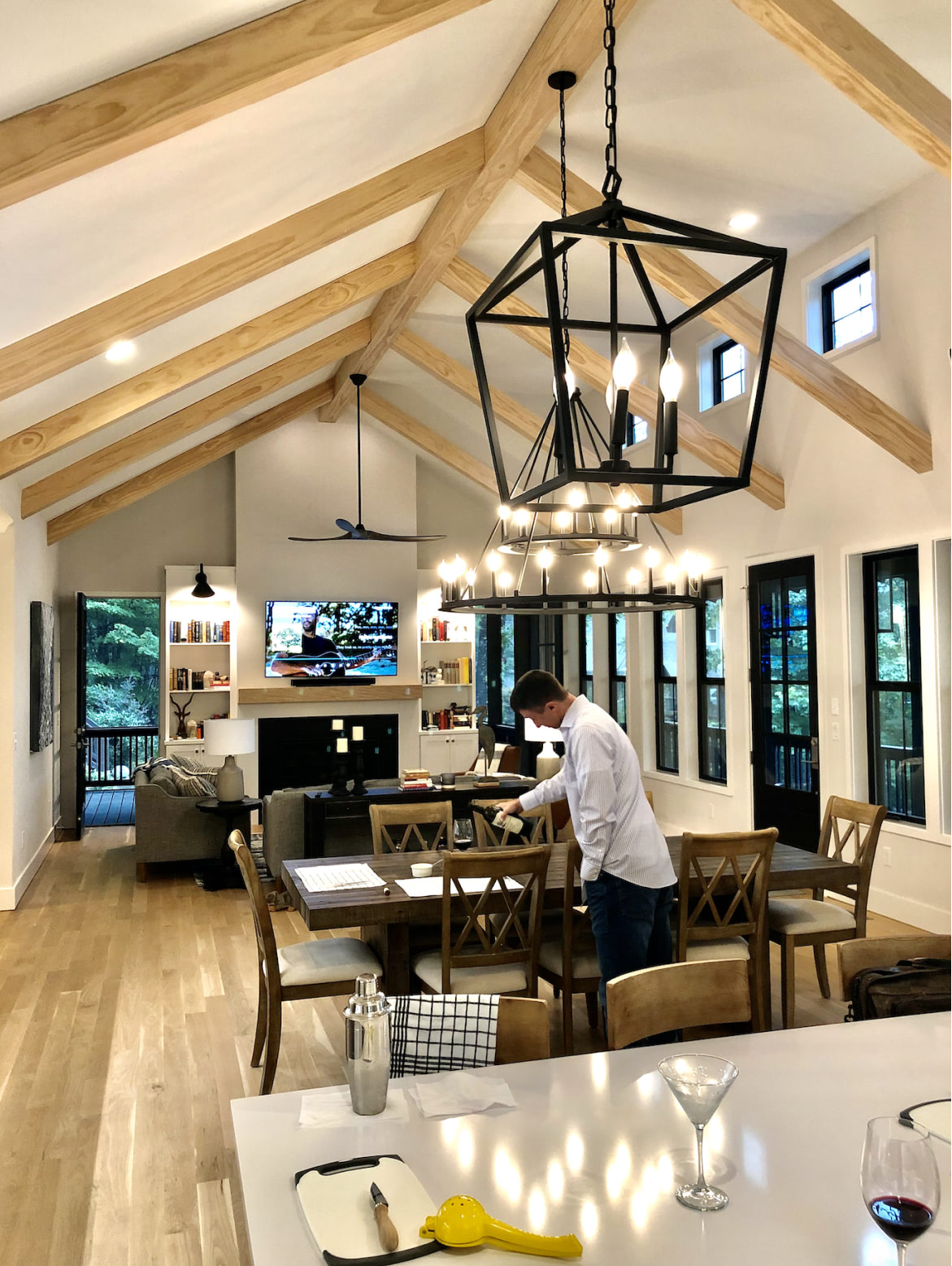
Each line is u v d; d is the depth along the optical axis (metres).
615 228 1.65
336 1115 1.74
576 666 10.72
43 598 8.41
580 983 3.74
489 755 10.02
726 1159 1.56
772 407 7.03
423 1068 2.07
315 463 10.63
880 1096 1.79
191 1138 3.27
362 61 3.39
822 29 3.55
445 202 5.80
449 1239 1.30
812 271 6.40
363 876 3.99
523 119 4.51
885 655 6.10
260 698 10.16
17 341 4.18
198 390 7.31
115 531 10.27
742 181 5.50
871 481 6.05
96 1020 4.42
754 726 7.38
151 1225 2.74
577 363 6.94
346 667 10.58
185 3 2.58
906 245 5.60
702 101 4.66
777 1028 4.10
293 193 4.38
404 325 7.89
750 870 3.83
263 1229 1.38
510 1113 1.73
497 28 3.90
